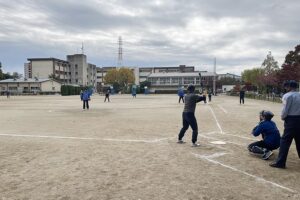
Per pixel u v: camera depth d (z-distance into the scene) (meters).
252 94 59.16
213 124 14.49
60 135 11.26
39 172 6.38
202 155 7.92
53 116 19.11
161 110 23.95
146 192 5.21
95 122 15.53
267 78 55.59
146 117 18.11
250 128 13.10
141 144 9.41
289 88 6.70
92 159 7.47
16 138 10.60
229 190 5.32
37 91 95.06
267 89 59.53
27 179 5.92
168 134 11.46
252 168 6.71
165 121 15.88
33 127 13.66
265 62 61.50
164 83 114.56
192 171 6.45
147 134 11.45
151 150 8.52
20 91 96.69
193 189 5.36
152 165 6.92
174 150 8.53
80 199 4.92
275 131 7.68
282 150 6.74
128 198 4.95
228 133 11.70
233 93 77.25
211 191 5.27
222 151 8.43
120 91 99.25
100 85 133.38
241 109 25.28
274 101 40.88
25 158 7.59
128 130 12.52
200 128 13.09
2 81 100.25
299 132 6.57
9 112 22.61
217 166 6.87
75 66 126.00
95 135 11.22
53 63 116.12
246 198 4.96
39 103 36.38
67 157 7.68
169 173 6.30
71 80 126.75
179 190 5.31
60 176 6.10
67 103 35.84
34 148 8.81
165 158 7.58
